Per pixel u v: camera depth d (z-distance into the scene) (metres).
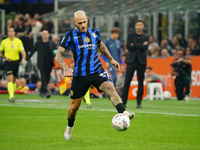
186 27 73.44
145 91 59.75
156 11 70.69
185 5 67.94
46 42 58.69
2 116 32.91
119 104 20.89
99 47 22.83
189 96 56.78
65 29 85.25
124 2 74.75
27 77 72.69
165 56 63.38
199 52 65.81
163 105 47.59
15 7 104.75
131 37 42.19
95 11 77.06
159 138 23.25
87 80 21.56
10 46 48.31
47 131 25.42
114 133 24.97
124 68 59.19
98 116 33.62
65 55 71.31
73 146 20.66
